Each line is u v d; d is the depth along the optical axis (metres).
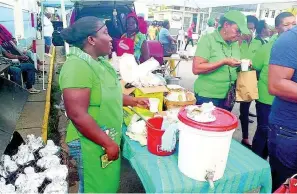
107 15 6.31
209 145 1.48
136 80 2.85
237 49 2.95
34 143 2.43
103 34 1.81
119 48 4.93
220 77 2.86
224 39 2.80
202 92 2.99
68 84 1.64
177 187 1.54
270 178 1.84
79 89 1.65
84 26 1.75
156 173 1.66
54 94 6.25
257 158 1.92
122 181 3.09
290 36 1.68
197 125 1.46
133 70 2.93
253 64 3.24
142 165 1.78
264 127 3.14
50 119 4.68
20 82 5.33
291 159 1.90
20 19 8.78
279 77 1.73
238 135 4.55
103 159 1.91
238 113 5.84
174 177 1.62
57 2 10.09
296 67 1.70
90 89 1.71
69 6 9.91
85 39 1.77
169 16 15.72
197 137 1.48
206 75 2.92
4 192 1.87
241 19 2.65
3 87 2.59
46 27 11.48
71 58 1.71
